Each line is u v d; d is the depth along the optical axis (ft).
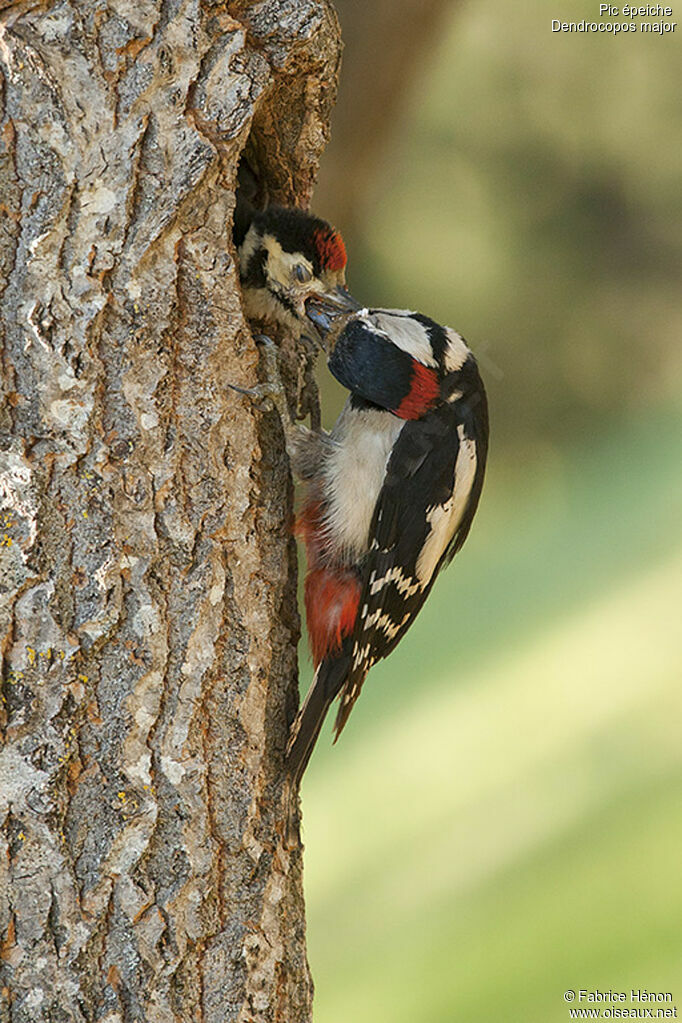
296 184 29.73
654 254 109.09
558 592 74.54
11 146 22.70
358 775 61.05
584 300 108.58
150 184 23.36
